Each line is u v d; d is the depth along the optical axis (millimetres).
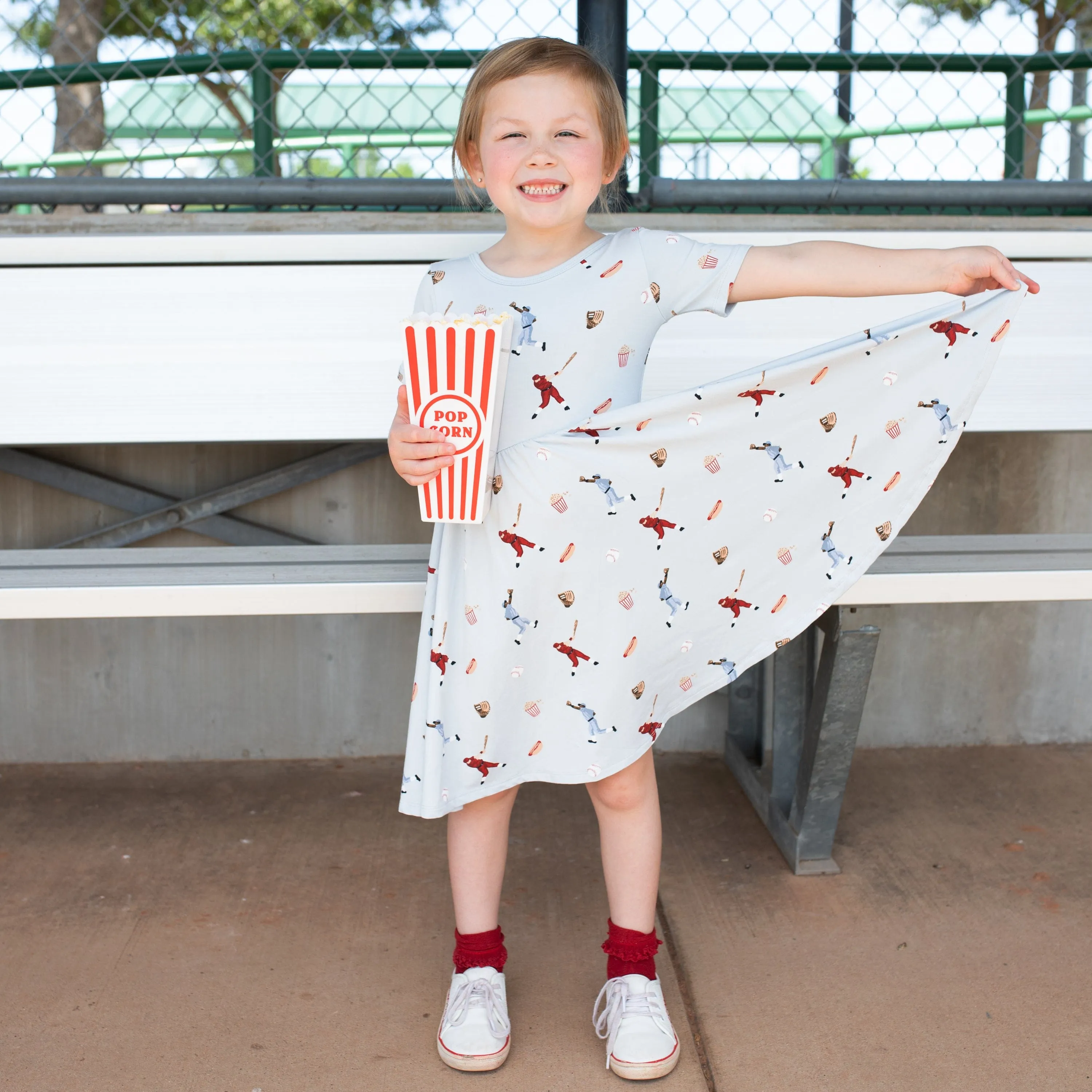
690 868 2066
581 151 1380
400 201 2191
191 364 2012
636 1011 1515
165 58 2410
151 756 2561
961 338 1448
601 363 1425
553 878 2029
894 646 2580
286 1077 1484
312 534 2484
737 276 1423
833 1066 1503
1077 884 2000
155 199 2150
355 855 2123
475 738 1463
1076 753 2602
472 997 1537
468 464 1328
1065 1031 1575
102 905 1931
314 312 2010
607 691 1457
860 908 1922
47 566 1751
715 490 1459
